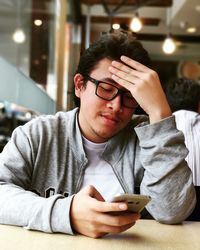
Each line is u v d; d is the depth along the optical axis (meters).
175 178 0.92
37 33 3.03
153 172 0.94
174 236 0.77
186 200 0.92
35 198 0.82
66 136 1.07
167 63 7.63
